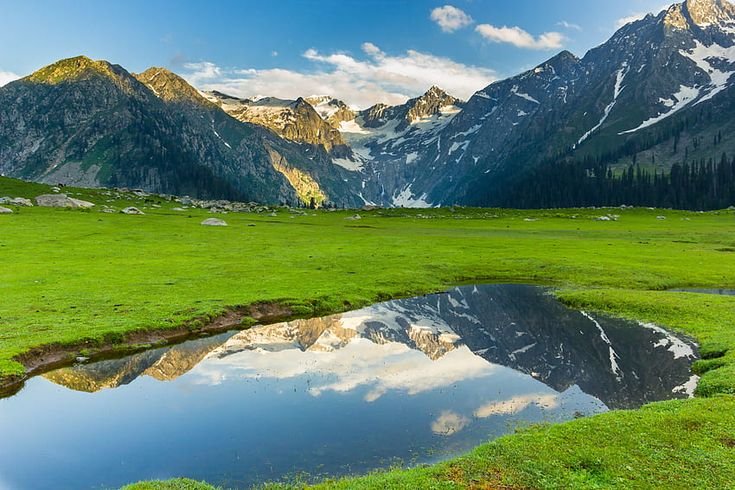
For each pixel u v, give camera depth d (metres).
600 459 18.72
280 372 33.50
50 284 51.81
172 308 45.41
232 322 45.56
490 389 30.34
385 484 17.58
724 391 26.69
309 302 51.69
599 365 34.88
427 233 116.06
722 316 43.69
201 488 18.12
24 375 31.72
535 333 43.88
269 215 170.88
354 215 185.00
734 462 18.33
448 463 19.00
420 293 59.91
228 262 68.81
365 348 39.88
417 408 27.11
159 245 81.19
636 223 154.50
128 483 19.42
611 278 64.19
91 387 30.48
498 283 65.62
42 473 20.09
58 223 98.62
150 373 33.03
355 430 24.19
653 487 16.89
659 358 35.53
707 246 91.12
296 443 22.81
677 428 21.19
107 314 42.69
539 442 20.27
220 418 25.62
